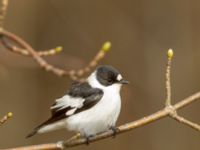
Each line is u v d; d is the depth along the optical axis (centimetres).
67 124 1007
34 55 1032
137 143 1666
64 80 1708
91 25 1733
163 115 889
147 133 1669
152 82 1692
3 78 1596
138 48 1717
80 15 1734
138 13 1738
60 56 1498
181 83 1689
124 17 1736
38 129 988
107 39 1727
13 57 1309
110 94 1015
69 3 1731
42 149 891
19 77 1689
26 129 1675
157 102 1678
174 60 1702
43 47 1702
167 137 1661
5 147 1648
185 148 1656
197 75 1691
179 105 891
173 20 1719
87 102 1001
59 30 1716
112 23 1733
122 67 1706
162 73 1695
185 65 1697
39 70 1706
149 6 1736
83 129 1005
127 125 928
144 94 1688
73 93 1016
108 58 1708
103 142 1658
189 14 1717
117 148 1662
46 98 1705
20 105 1681
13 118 1672
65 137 1694
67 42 1716
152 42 1717
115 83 1030
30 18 1700
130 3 1741
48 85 1706
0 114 1658
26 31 1692
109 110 1007
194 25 1711
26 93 1692
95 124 1002
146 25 1731
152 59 1706
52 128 1005
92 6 1738
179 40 1711
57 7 1719
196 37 1705
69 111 1001
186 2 1720
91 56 1716
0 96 1667
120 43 1717
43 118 1692
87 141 931
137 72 1702
